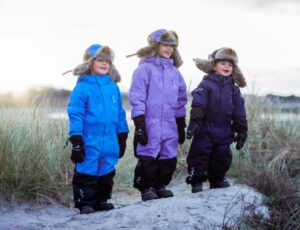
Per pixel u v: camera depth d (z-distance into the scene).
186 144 7.99
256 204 5.22
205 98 5.79
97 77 5.58
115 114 5.58
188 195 5.43
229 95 5.89
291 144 8.20
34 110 6.89
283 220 5.05
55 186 6.14
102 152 5.43
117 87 5.73
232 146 7.64
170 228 4.46
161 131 5.73
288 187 5.97
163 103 5.77
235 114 5.98
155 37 5.85
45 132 6.66
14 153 6.02
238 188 5.72
